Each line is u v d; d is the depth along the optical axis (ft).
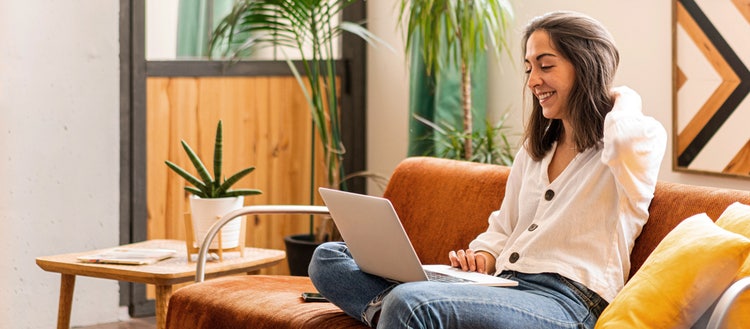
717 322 5.68
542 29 7.52
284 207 9.45
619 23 11.14
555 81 7.45
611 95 7.52
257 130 14.32
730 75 9.80
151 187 13.53
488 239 8.04
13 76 12.20
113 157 12.97
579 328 6.91
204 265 9.21
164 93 13.55
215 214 9.82
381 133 14.70
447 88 12.97
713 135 10.02
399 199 9.61
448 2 11.37
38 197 12.46
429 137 13.23
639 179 7.12
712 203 7.10
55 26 12.42
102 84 12.81
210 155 13.96
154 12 13.80
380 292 7.43
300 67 14.56
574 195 7.35
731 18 9.75
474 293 6.70
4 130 12.19
